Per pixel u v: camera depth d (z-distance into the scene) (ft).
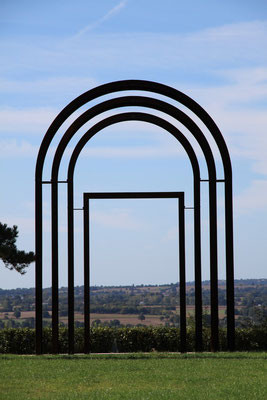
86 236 83.25
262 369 68.80
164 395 55.83
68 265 82.58
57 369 69.36
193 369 68.80
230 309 82.69
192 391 57.72
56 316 82.58
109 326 95.76
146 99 82.79
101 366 71.36
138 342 93.45
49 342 93.09
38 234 82.02
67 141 82.64
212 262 82.58
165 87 82.38
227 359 76.38
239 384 60.44
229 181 82.58
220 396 55.72
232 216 82.48
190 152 83.05
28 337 92.99
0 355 84.43
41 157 82.43
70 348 82.84
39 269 82.23
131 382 62.34
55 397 55.62
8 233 96.48
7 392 57.93
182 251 82.89
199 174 82.79
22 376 65.31
